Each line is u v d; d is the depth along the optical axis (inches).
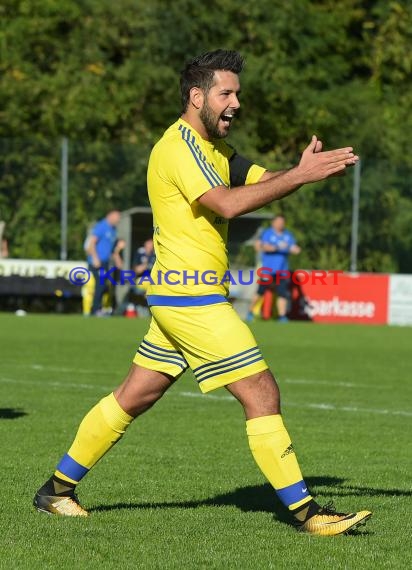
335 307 2957.7
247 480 823.7
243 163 688.4
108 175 2915.8
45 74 3878.0
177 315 653.3
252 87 3909.9
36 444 960.3
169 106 3909.9
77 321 2596.0
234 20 4001.0
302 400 1310.3
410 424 1130.7
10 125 3730.3
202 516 702.5
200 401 1288.1
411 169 3083.2
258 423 652.1
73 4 4003.4
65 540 632.4
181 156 645.9
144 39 3949.3
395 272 3068.4
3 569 575.2
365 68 4436.5
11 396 1280.8
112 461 892.6
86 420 690.8
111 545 622.8
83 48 3964.1
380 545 633.6
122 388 686.5
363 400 1321.4
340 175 655.1
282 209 3024.1
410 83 4397.1
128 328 2406.5
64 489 700.0
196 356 656.4
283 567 582.9
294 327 2642.7
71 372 1547.7
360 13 4365.2
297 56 4067.4
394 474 860.6
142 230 2891.2
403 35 4379.9
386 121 4217.5
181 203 650.8
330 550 618.2
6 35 3900.1
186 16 3927.2
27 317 2706.7
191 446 970.1
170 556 600.7
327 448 976.9
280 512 717.9
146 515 701.3
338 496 775.1
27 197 2878.9
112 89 3870.6
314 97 4018.2
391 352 2016.5
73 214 2896.2
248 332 653.9
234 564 586.9
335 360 1836.9
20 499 743.1
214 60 652.7
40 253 2886.3
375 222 3058.6
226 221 664.4
